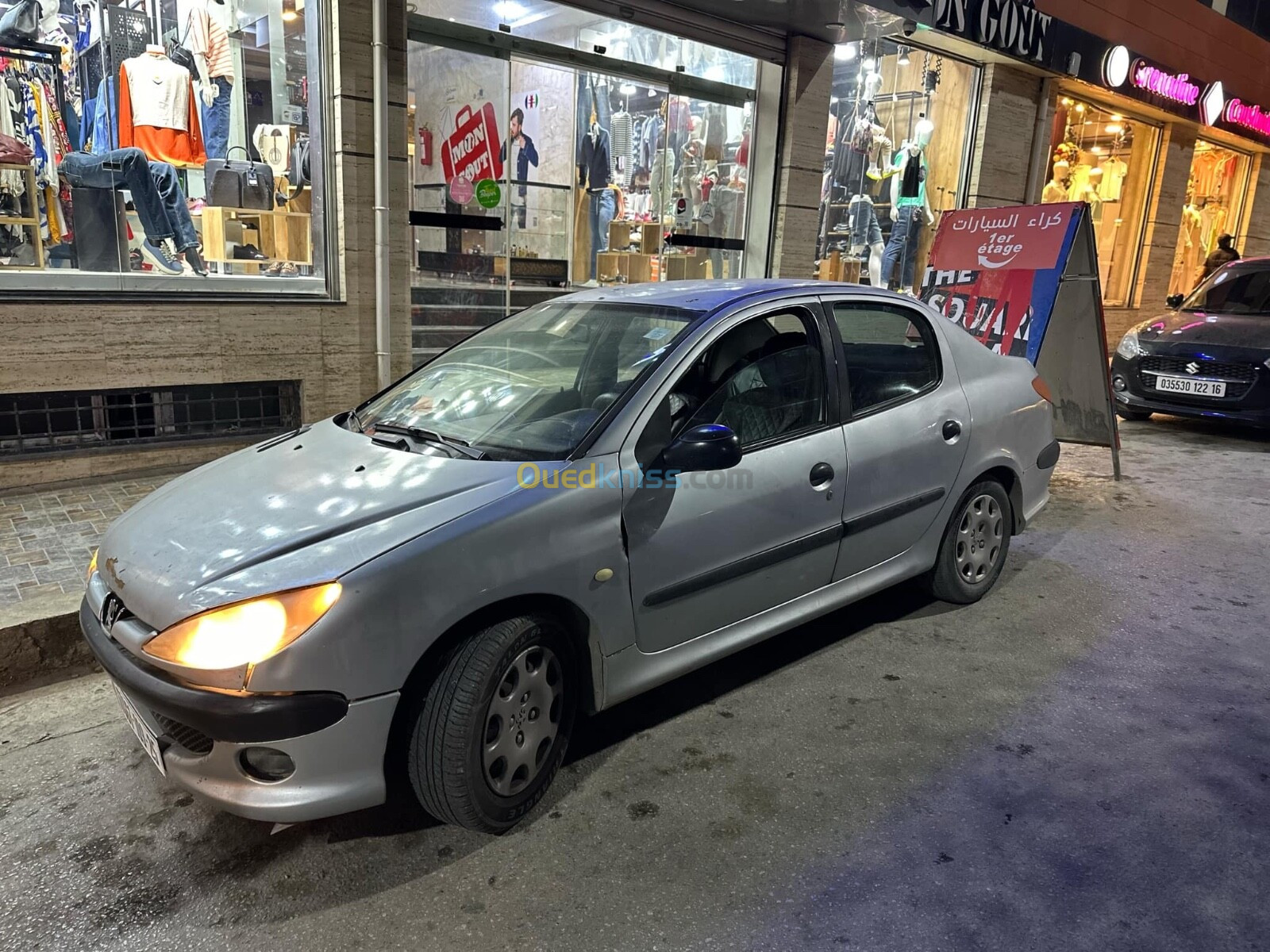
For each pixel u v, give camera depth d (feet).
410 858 8.20
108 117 18.61
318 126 20.10
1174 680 11.67
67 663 11.77
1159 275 48.80
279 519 8.32
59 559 13.69
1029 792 9.18
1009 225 21.74
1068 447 25.80
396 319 21.77
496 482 8.52
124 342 17.90
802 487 10.55
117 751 9.94
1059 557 16.38
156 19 18.84
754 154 30.60
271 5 19.57
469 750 7.86
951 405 12.73
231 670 7.14
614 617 8.98
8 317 16.57
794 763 9.69
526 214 25.88
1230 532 18.01
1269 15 48.65
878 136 33.76
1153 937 7.21
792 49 29.30
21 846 8.34
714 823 8.67
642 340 10.28
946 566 13.33
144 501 9.84
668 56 27.48
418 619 7.54
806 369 11.03
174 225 19.49
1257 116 50.47
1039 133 38.01
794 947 7.09
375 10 19.39
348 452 9.75
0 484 17.06
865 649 12.47
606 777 9.43
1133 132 44.37
